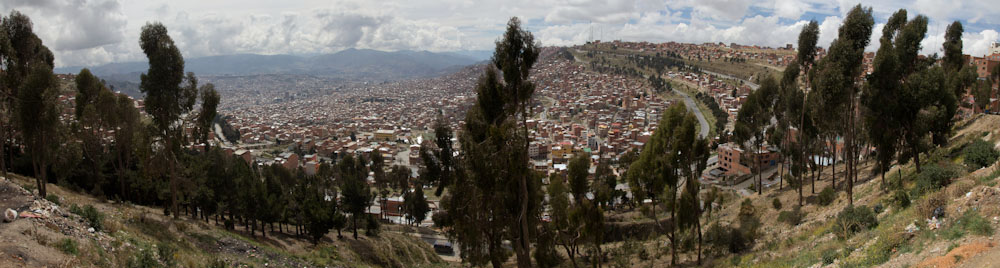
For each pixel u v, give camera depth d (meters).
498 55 20.41
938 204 15.20
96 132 41.00
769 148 75.31
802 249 19.73
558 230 26.05
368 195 57.19
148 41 28.41
